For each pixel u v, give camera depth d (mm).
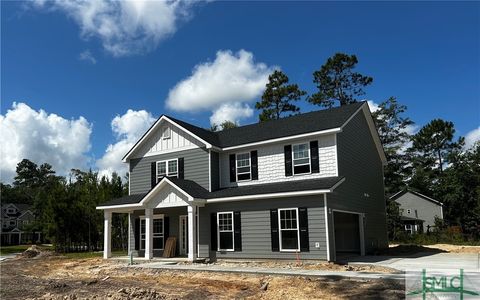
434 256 22000
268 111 48594
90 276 19000
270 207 20141
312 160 21062
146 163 26234
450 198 45438
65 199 36250
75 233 36062
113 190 37594
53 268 23047
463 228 43219
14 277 19516
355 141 23359
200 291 13711
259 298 12211
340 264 17672
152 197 22938
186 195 21359
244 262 20203
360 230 22984
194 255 21375
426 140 62812
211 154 23781
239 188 22594
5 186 104750
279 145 22219
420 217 56219
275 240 19766
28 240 79375
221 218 21766
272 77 49781
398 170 55906
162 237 24969
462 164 47031
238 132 25844
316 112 24578
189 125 26016
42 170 114875
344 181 21031
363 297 11438
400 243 38312
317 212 18734
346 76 48500
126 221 37250
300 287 13281
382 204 27141
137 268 19609
